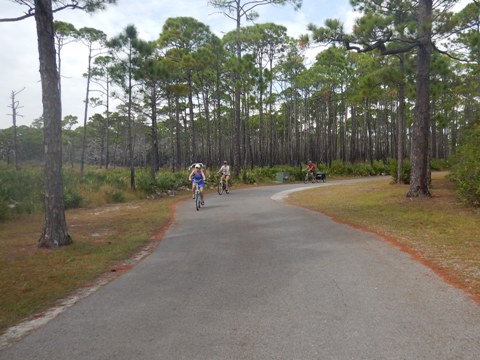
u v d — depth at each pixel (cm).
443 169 4406
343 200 1678
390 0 1591
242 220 1173
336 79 4362
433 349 341
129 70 2255
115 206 1750
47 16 838
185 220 1234
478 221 1020
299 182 3412
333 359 326
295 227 1028
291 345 354
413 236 874
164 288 552
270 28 4022
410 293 495
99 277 641
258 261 686
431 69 1977
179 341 371
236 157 3088
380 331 380
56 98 861
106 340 380
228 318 425
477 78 2238
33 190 1725
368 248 766
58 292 554
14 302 511
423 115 1566
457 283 533
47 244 854
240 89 3130
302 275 591
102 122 6912
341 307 449
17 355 354
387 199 1600
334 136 6122
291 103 5534
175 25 3225
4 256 771
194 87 4112
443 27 1427
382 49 1476
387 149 5694
